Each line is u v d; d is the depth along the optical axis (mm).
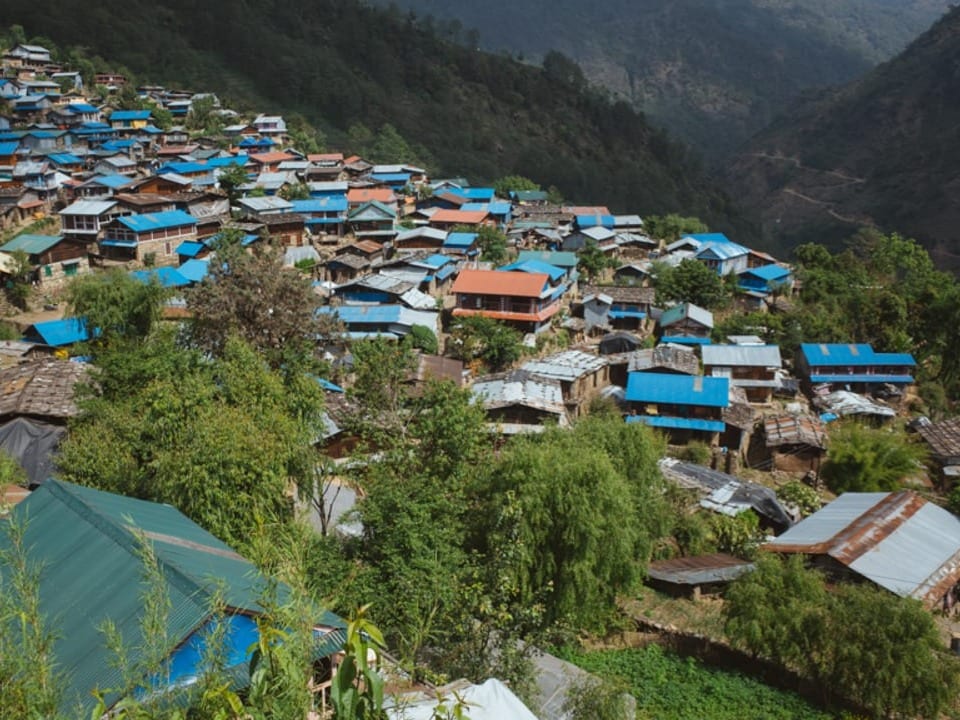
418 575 16188
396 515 17422
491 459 23109
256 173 88062
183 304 41406
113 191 67125
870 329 63219
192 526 15625
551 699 17016
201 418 18469
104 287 30766
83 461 19672
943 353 58656
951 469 40688
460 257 66062
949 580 25453
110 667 9906
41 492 15219
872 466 39000
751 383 49688
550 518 20766
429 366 41188
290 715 6949
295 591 8562
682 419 43188
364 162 100312
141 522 14359
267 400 20500
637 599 25797
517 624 17031
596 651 22938
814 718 19281
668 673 21516
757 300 67562
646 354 49125
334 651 10656
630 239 80000
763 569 21719
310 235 68438
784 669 21641
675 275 64938
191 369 23578
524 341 52438
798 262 79188
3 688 6789
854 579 25281
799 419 43188
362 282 53500
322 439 24859
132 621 10672
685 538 29750
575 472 21203
